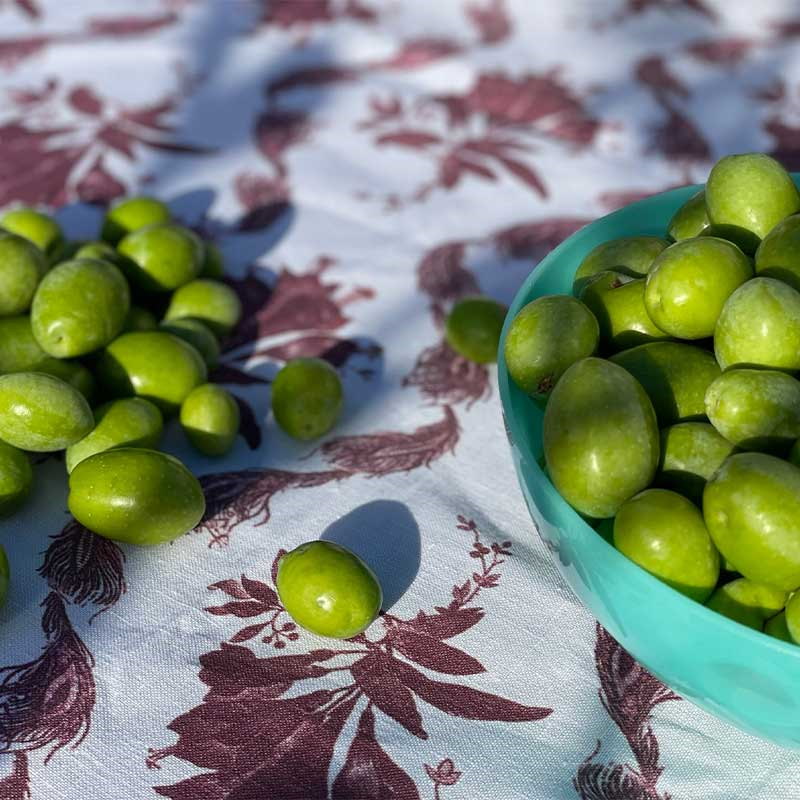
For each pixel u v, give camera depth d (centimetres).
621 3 64
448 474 41
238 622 37
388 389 43
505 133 54
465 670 36
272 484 40
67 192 51
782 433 34
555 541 34
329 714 35
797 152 52
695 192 41
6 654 36
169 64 59
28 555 38
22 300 41
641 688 36
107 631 37
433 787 34
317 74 58
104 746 34
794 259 36
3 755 34
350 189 51
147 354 41
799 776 34
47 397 38
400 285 47
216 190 51
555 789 34
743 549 33
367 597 36
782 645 31
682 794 34
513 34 62
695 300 36
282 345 45
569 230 49
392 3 65
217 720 35
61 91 56
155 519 37
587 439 34
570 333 36
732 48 60
